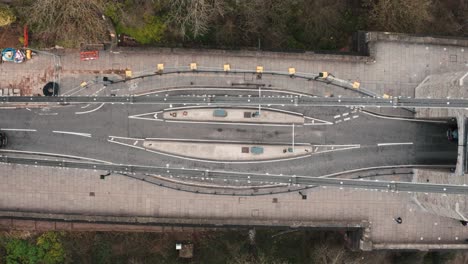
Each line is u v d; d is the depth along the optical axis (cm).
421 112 7288
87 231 7462
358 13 7681
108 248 7406
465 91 6375
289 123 7369
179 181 7312
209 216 7338
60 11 6606
